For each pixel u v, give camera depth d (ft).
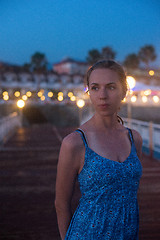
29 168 24.70
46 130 63.82
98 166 3.85
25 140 44.93
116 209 3.82
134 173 3.93
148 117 79.25
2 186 18.86
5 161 27.78
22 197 16.37
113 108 4.05
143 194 16.81
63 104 91.04
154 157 29.43
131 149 4.19
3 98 94.32
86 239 3.82
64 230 4.32
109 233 3.80
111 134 4.20
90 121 4.27
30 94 95.91
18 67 169.27
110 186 3.82
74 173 4.10
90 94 4.15
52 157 29.89
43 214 13.55
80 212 3.98
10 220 12.81
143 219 12.88
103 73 3.98
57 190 4.24
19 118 79.41
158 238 10.98
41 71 164.04
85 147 3.98
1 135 44.24
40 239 10.93
